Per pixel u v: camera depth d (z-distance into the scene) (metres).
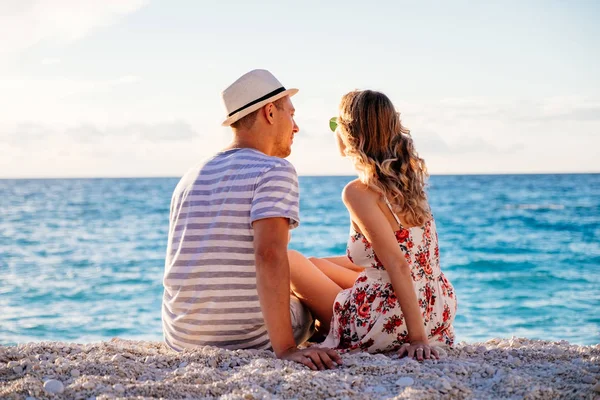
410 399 2.58
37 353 3.42
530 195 59.62
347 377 2.87
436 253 3.67
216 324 3.27
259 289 3.09
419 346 3.31
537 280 17.31
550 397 2.69
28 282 17.61
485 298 14.88
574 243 25.89
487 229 32.19
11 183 132.75
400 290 3.35
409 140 3.52
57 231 33.19
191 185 3.36
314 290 3.75
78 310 13.58
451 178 111.06
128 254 24.22
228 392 2.71
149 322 12.40
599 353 3.59
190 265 3.27
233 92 3.48
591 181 89.50
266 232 3.09
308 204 50.78
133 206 51.75
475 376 3.04
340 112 3.58
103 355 3.34
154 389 2.70
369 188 3.44
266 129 3.53
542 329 11.66
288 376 2.81
